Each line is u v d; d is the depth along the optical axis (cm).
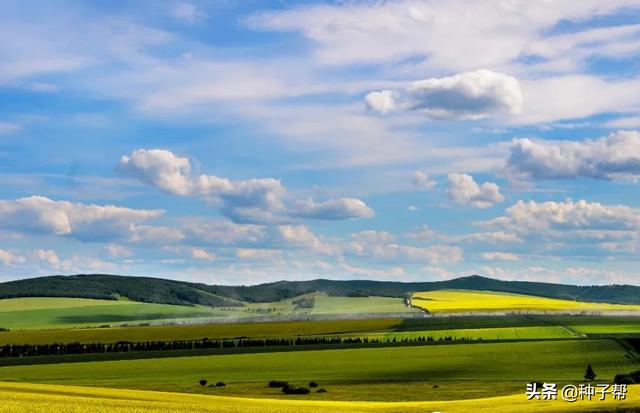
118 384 9819
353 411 5875
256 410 5756
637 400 5384
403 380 9888
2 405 5550
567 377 9994
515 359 11688
